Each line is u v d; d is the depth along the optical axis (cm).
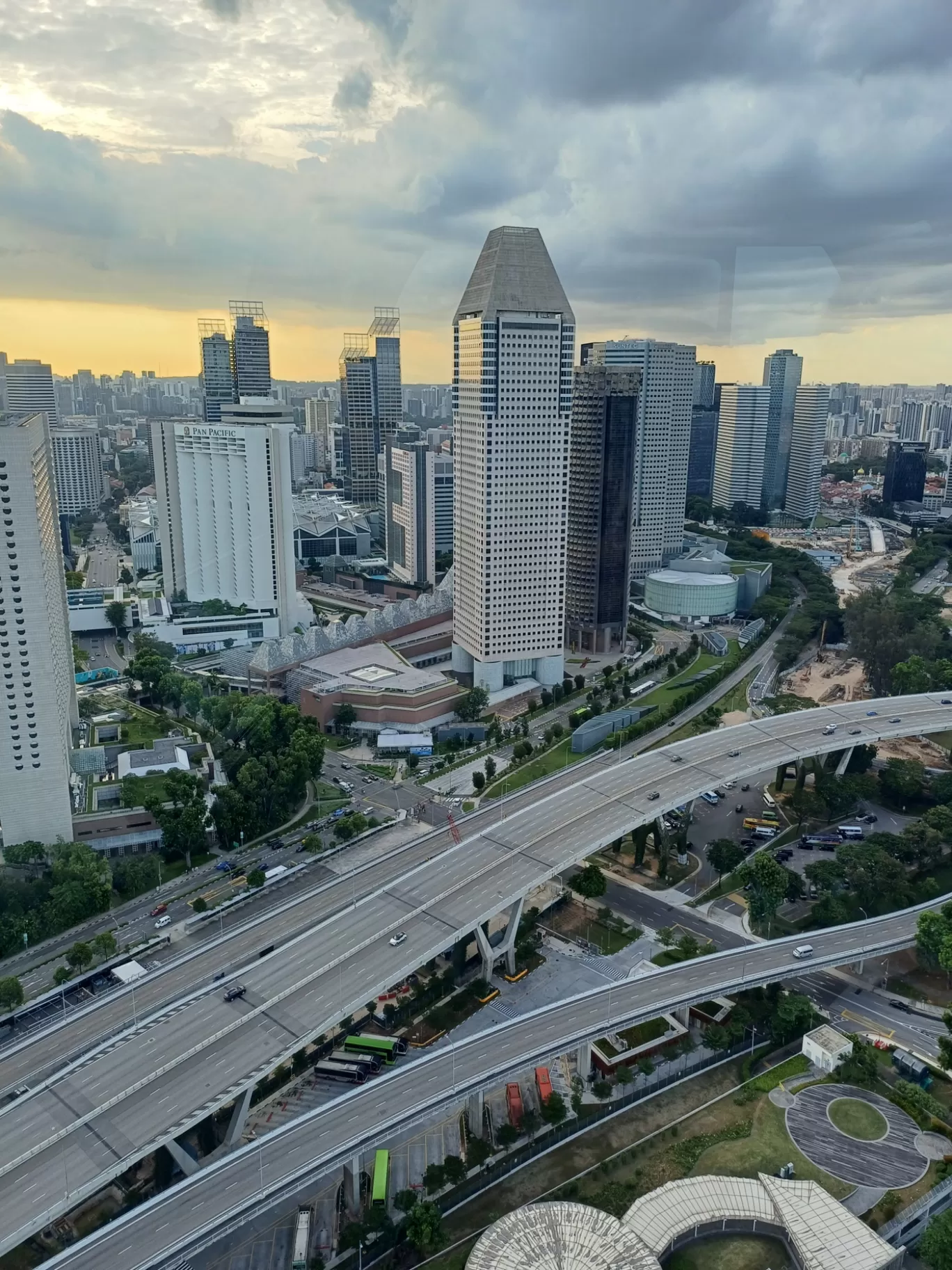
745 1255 17425
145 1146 17912
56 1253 17762
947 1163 19350
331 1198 19400
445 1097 19375
